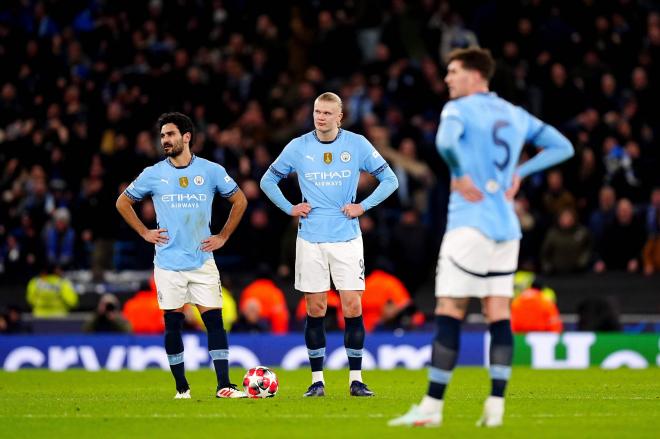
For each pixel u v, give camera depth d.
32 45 89.12
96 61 89.25
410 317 65.69
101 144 81.62
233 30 88.25
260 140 78.38
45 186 77.31
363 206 37.41
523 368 57.84
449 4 85.12
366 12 86.38
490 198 27.44
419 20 82.94
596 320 63.88
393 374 53.75
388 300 65.25
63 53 89.94
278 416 31.14
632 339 58.91
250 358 59.97
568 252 70.00
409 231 70.75
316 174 37.34
